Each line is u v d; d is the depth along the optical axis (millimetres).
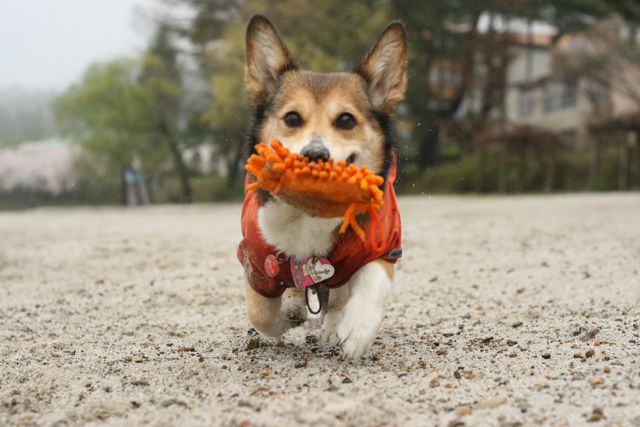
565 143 9812
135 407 1125
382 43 1351
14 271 2242
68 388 1204
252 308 1332
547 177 9836
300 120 1288
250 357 1328
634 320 1447
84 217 5242
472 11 11375
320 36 9641
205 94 12531
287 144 1264
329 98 1289
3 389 1201
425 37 11242
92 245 2883
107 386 1206
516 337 1409
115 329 1562
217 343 1437
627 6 6621
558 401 1090
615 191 9352
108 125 10922
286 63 1364
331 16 9961
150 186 11758
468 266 2127
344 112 1282
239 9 11609
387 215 1276
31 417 1099
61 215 5844
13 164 13898
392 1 10500
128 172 11164
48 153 14109
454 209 4742
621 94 11414
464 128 11617
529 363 1246
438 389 1146
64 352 1390
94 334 1521
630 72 10852
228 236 3090
